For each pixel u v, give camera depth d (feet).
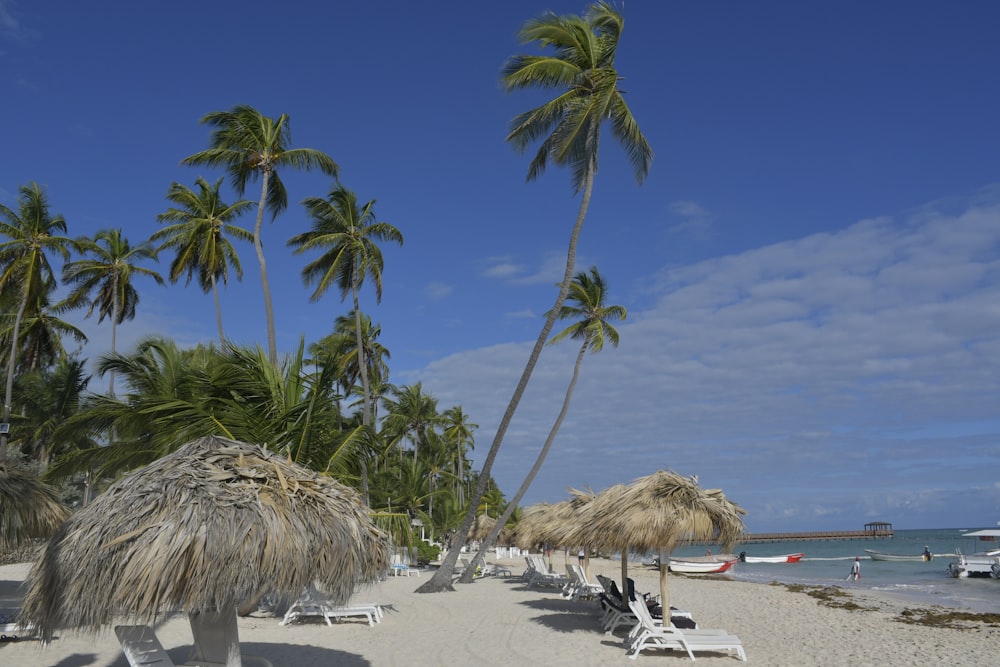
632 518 36.88
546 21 66.80
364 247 96.84
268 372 48.44
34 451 115.85
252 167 81.56
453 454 219.61
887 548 321.11
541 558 79.56
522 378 71.67
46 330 117.19
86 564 19.29
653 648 38.81
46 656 33.71
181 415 44.62
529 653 37.22
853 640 45.21
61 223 99.14
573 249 70.18
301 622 47.29
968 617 60.34
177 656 35.37
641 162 70.85
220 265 102.37
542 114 66.90
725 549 37.55
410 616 51.47
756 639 44.86
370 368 151.94
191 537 19.03
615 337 91.81
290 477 22.91
